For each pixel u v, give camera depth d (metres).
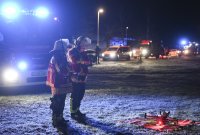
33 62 13.62
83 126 8.48
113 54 42.84
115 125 8.55
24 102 11.97
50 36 14.08
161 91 15.05
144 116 9.48
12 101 12.19
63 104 8.60
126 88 16.11
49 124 8.70
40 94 13.88
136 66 32.31
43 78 13.80
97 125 8.57
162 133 7.79
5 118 9.40
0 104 11.59
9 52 13.37
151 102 11.95
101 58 48.47
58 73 8.46
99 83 18.30
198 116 9.57
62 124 8.55
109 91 14.95
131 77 21.80
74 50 9.27
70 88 8.64
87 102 11.91
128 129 8.16
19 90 14.92
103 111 10.30
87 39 9.34
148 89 15.73
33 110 10.52
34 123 8.81
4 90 14.69
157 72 25.62
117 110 10.45
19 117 9.53
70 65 9.28
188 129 8.14
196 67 30.95
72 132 7.92
